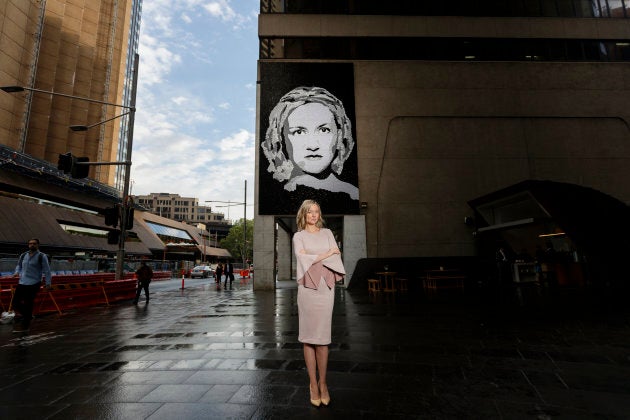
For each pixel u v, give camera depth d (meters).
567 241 15.23
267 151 17.38
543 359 4.08
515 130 18.03
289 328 6.45
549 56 18.98
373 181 17.42
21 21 43.34
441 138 17.92
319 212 3.23
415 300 10.41
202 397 3.09
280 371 3.82
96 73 61.00
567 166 17.69
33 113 46.78
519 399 2.93
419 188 17.42
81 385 3.46
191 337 5.75
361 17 18.91
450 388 3.21
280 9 18.86
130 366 4.12
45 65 48.97
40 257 7.23
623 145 17.91
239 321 7.36
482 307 8.44
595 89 18.48
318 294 2.95
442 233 17.03
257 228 16.83
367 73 18.44
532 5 19.42
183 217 162.25
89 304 10.77
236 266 69.69
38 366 4.17
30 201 38.41
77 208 45.19
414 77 18.50
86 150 57.72
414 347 4.78
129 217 12.95
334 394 3.10
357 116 18.00
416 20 19.02
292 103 17.83
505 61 18.78
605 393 3.02
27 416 2.73
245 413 2.72
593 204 11.72
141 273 11.47
